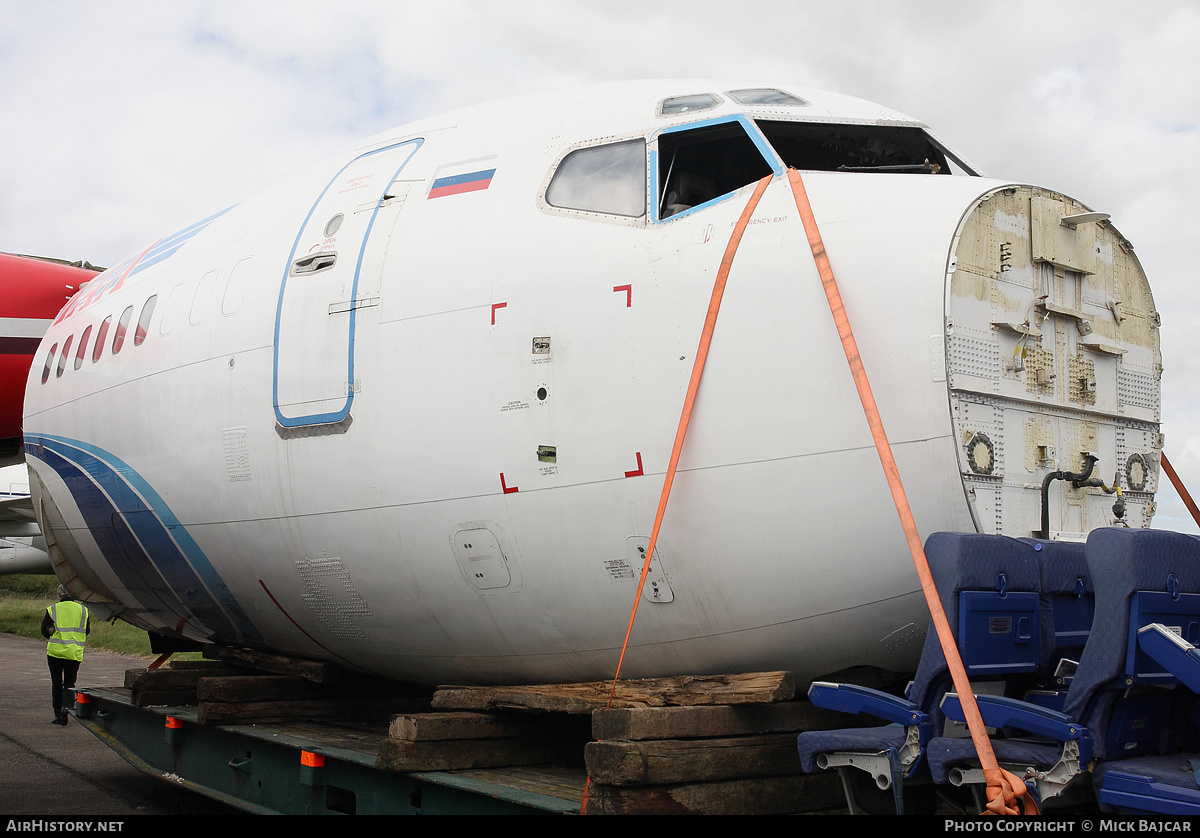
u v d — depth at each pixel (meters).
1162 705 3.17
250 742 5.86
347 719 6.46
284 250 5.57
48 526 8.01
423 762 4.37
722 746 3.68
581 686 4.42
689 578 4.03
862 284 3.74
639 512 4.05
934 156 5.00
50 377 7.66
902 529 3.65
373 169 5.54
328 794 5.17
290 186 6.15
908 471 3.61
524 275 4.45
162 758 6.89
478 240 4.68
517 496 4.34
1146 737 3.15
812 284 3.81
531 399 4.30
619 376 4.10
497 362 4.42
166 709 6.93
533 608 4.52
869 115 4.72
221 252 6.11
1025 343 3.86
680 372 3.98
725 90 4.80
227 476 5.54
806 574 3.83
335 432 4.93
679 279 4.07
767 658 4.16
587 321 4.22
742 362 3.86
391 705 6.68
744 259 3.96
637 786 3.48
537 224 4.56
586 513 4.18
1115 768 2.92
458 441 4.49
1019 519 3.71
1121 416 4.22
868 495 3.67
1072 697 3.02
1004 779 2.80
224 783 6.11
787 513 3.79
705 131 4.43
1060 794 3.08
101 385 6.68
